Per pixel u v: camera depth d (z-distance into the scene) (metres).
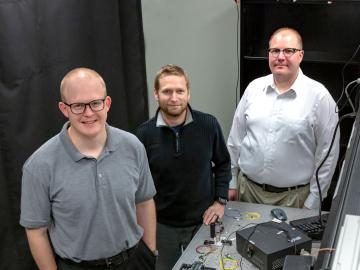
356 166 1.08
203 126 2.20
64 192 1.63
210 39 3.44
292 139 2.30
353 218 0.80
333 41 3.03
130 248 1.82
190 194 2.21
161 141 2.17
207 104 3.62
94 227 1.68
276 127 2.33
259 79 2.49
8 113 2.24
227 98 3.55
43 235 1.72
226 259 1.79
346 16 2.95
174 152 2.17
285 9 3.05
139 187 1.88
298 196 2.39
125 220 1.77
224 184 2.31
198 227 2.17
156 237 2.30
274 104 2.36
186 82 2.11
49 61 2.52
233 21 3.34
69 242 1.70
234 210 2.20
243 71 3.07
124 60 3.36
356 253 0.70
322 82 3.11
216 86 3.54
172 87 2.05
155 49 3.58
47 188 1.64
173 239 2.30
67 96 1.59
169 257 2.33
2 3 2.16
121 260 1.79
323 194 2.35
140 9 3.43
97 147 1.69
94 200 1.66
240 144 2.58
